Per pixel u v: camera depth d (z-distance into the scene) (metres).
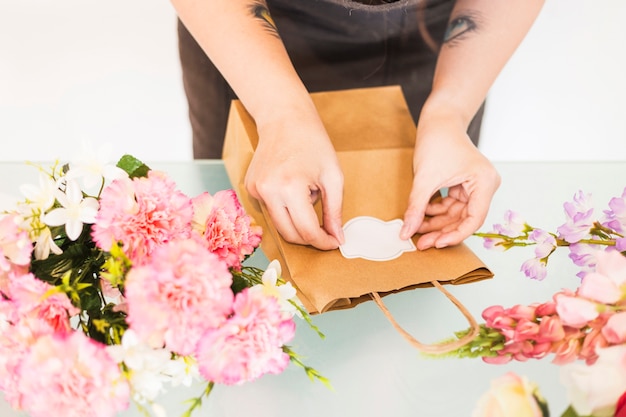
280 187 0.79
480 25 1.00
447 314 0.76
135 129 1.45
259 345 0.64
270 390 0.68
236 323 0.63
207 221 0.71
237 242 0.73
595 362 0.68
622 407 0.65
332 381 0.69
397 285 0.78
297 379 0.69
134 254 0.67
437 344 0.72
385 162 0.90
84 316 0.71
